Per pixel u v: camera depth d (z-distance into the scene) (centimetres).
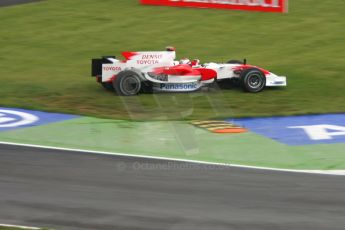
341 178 3956
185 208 3372
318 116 5572
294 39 8800
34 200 3472
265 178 3931
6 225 3080
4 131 5044
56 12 10194
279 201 3500
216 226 3128
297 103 5997
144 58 6278
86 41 8775
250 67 6381
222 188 3719
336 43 8581
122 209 3347
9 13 10106
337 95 6306
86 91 6475
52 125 5241
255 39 8812
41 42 8738
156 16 9931
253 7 10125
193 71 6247
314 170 4128
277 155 4472
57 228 3081
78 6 10538
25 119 5422
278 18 9794
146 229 3081
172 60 6300
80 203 3434
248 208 3384
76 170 4044
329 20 9700
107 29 9300
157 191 3647
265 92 6412
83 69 7538
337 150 4612
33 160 4259
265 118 5491
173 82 6250
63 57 8088
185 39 8812
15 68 7544
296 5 10569
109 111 5700
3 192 3594
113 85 6297
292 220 3216
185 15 9975
